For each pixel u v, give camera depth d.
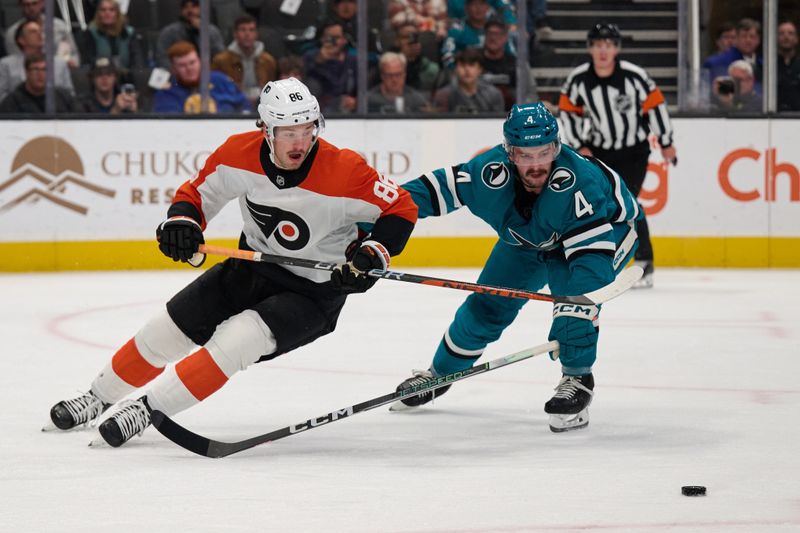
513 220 5.84
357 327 9.74
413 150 14.68
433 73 15.05
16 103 14.27
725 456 5.23
